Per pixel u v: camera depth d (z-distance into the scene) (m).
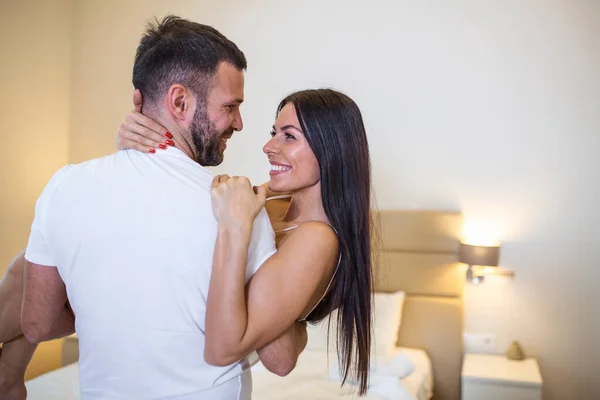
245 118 4.04
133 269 1.07
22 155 3.78
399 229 3.76
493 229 3.69
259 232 1.13
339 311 1.37
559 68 3.59
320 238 1.19
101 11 4.23
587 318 3.57
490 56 3.68
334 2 3.90
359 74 3.87
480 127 3.70
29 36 3.80
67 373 2.88
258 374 2.96
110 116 4.23
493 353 3.69
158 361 1.09
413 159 3.80
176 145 1.16
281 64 3.98
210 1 4.09
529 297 3.65
